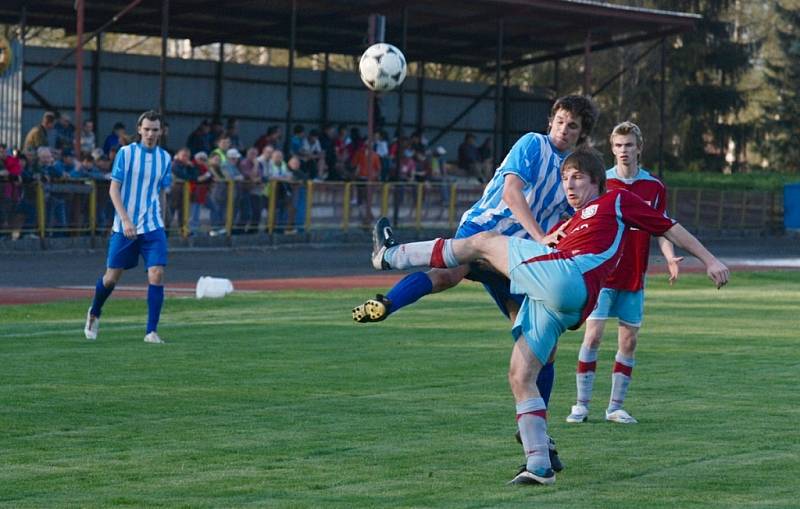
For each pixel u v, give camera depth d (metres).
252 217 40.94
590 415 13.01
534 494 9.22
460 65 62.75
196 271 32.22
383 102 58.41
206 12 47.50
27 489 9.16
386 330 20.36
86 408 12.65
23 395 13.40
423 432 11.62
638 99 89.50
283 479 9.58
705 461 10.56
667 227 9.52
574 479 9.80
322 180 45.78
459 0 47.59
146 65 51.16
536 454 9.52
